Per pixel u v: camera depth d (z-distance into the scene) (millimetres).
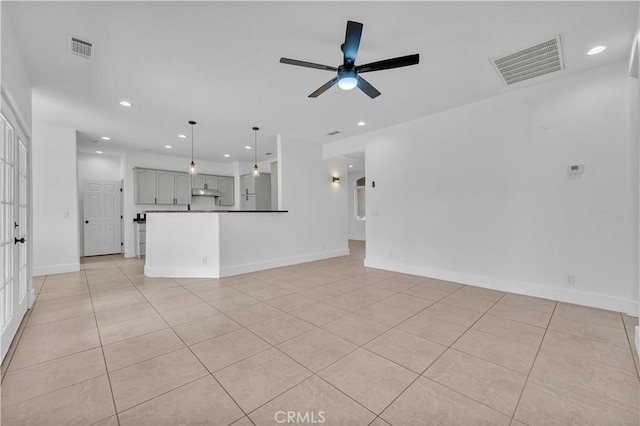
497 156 3619
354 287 3814
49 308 3014
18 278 2545
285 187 5414
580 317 2695
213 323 2609
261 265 4953
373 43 2471
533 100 3322
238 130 5012
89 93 3398
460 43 2475
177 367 1882
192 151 6625
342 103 3793
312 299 3307
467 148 3893
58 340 2268
